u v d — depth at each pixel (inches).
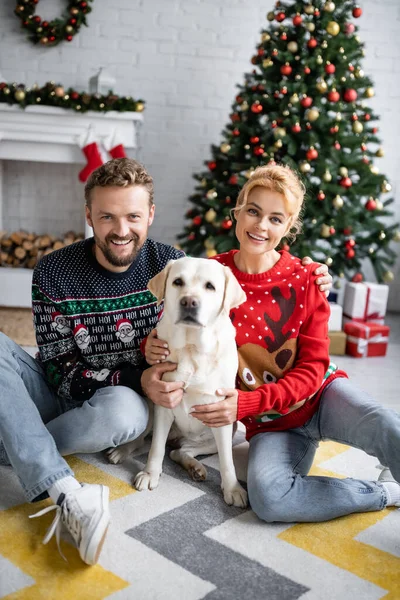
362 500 60.3
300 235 121.5
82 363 66.9
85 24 147.6
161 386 60.7
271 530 57.9
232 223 124.1
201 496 63.7
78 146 137.8
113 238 60.7
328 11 120.5
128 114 134.3
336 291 140.1
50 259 64.8
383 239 129.8
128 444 71.7
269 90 122.8
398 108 160.4
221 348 60.6
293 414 63.9
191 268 57.4
